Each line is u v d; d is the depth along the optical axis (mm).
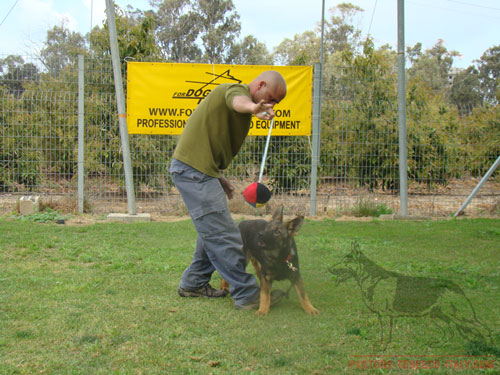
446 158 10195
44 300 3861
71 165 10141
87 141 9508
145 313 3602
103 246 6000
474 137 10125
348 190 9633
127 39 11023
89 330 3238
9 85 9125
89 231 7023
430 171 10477
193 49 40406
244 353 2900
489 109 10125
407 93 10484
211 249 3768
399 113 8648
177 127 8703
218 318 3518
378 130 9336
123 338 3113
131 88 8570
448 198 11023
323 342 3070
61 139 9430
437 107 10539
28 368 2672
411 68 48031
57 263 5172
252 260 3947
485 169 10164
